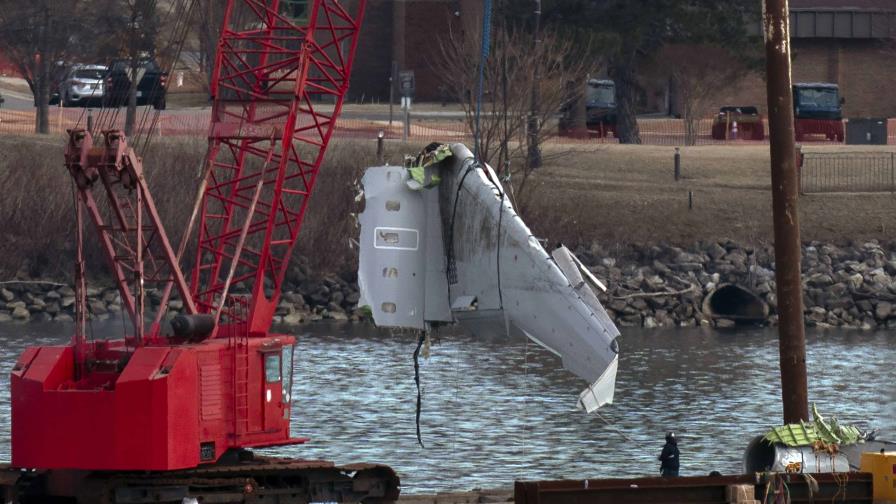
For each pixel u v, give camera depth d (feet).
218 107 513.45
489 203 388.16
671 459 447.83
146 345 388.37
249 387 383.86
